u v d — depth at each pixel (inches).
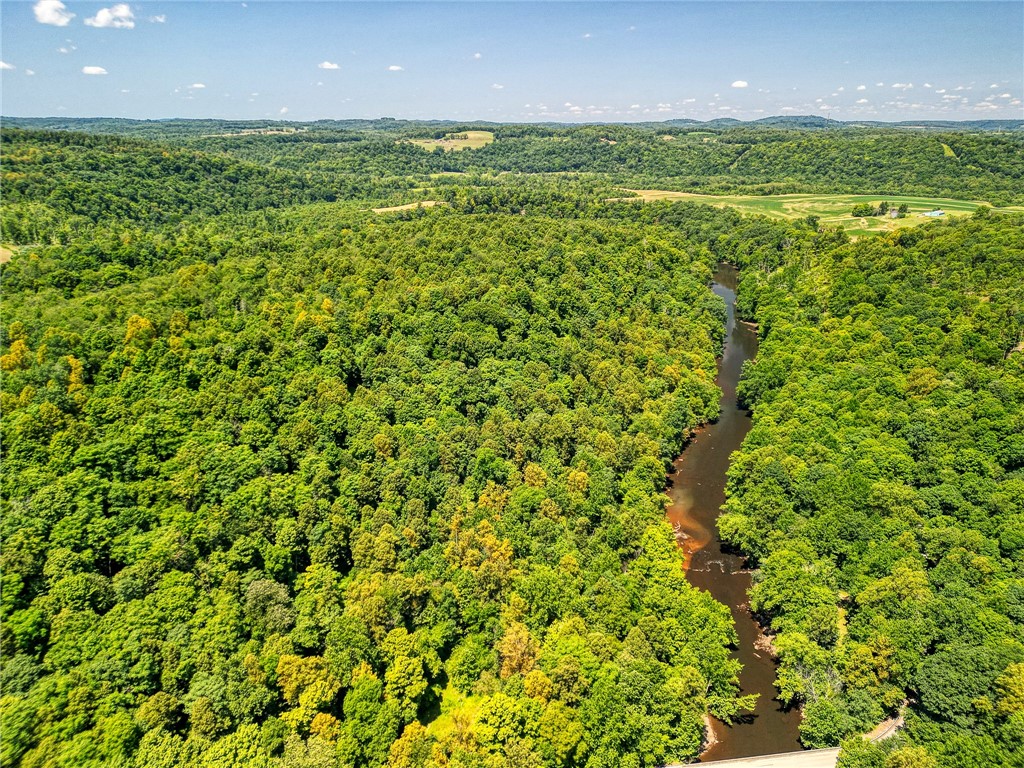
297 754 2925.7
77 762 2674.7
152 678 3105.3
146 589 3472.0
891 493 4724.4
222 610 3425.2
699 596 4158.5
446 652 3791.8
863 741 3289.9
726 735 3663.9
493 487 4820.4
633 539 4623.5
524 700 3270.2
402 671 3353.8
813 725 3521.2
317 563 3964.1
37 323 5383.9
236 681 3132.4
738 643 4254.4
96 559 3607.3
